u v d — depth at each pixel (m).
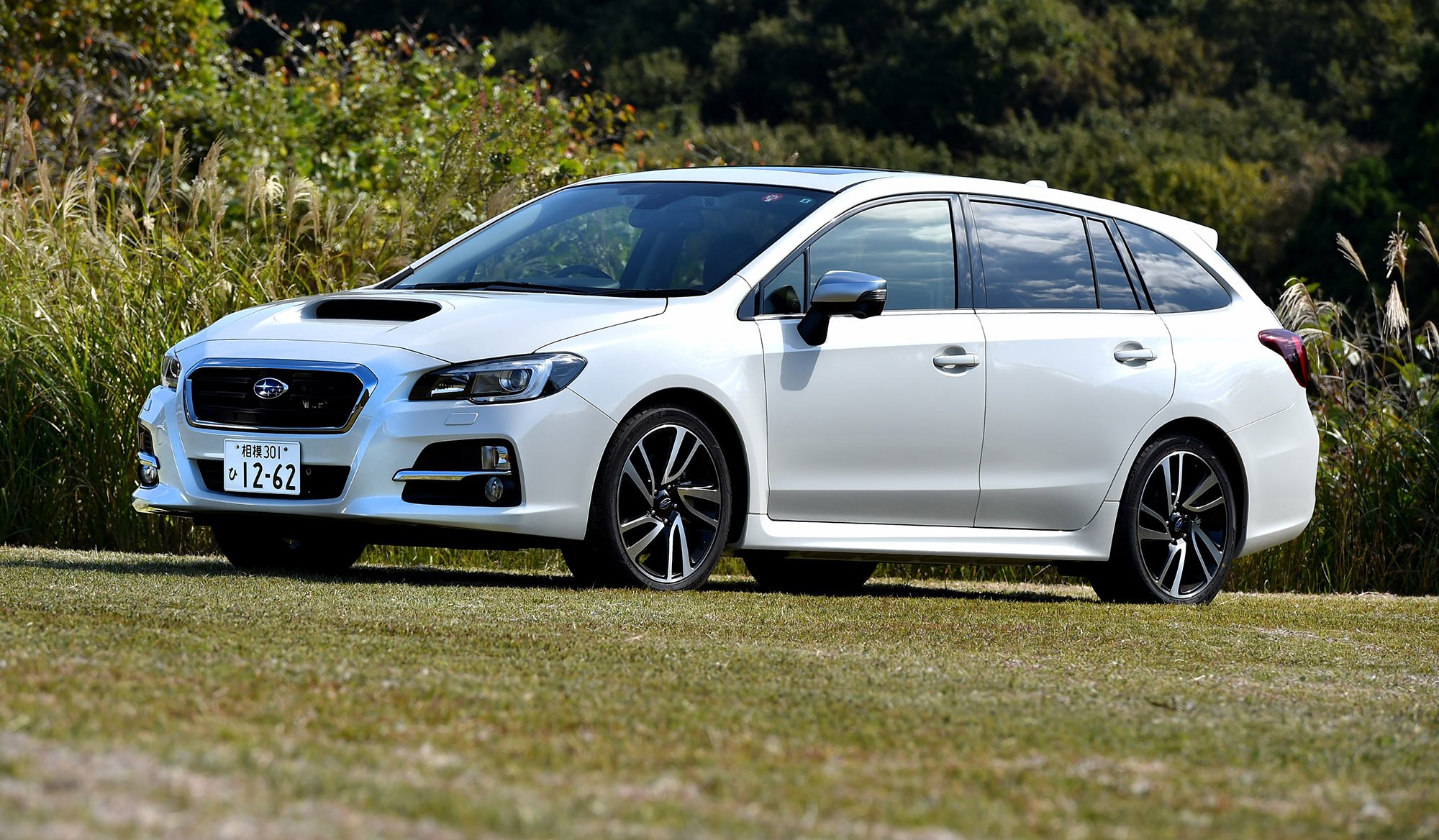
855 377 13.70
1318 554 21.17
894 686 7.61
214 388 12.80
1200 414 15.73
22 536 17.73
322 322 12.97
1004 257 14.95
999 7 109.50
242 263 20.42
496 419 12.10
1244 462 16.08
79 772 4.39
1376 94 114.38
